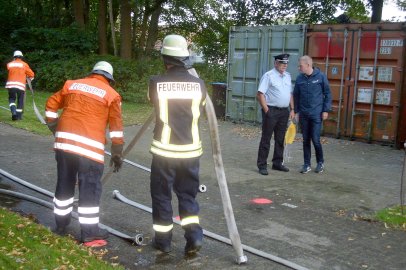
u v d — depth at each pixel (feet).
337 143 38.34
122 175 25.40
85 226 16.06
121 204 20.58
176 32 87.76
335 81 40.11
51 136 35.53
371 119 38.29
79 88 16.34
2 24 82.94
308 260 15.51
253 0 76.59
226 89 49.08
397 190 24.44
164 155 15.07
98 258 14.69
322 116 27.43
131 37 79.51
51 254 14.30
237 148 34.99
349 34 39.01
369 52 38.01
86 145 15.99
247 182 25.34
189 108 15.11
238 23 78.43
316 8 73.05
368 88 38.34
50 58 75.61
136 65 67.15
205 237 17.13
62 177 16.39
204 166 28.76
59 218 16.65
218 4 82.33
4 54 80.02
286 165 29.81
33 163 26.91
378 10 67.92
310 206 21.35
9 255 13.74
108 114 16.47
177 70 15.33
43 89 73.36
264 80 26.68
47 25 87.86
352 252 16.24
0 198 20.45
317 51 40.91
